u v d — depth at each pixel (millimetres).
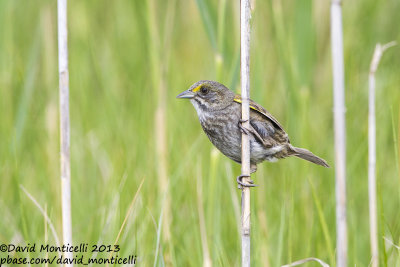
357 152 11336
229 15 13023
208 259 8797
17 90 12734
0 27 12859
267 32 13727
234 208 10031
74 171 11586
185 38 15148
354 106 12586
